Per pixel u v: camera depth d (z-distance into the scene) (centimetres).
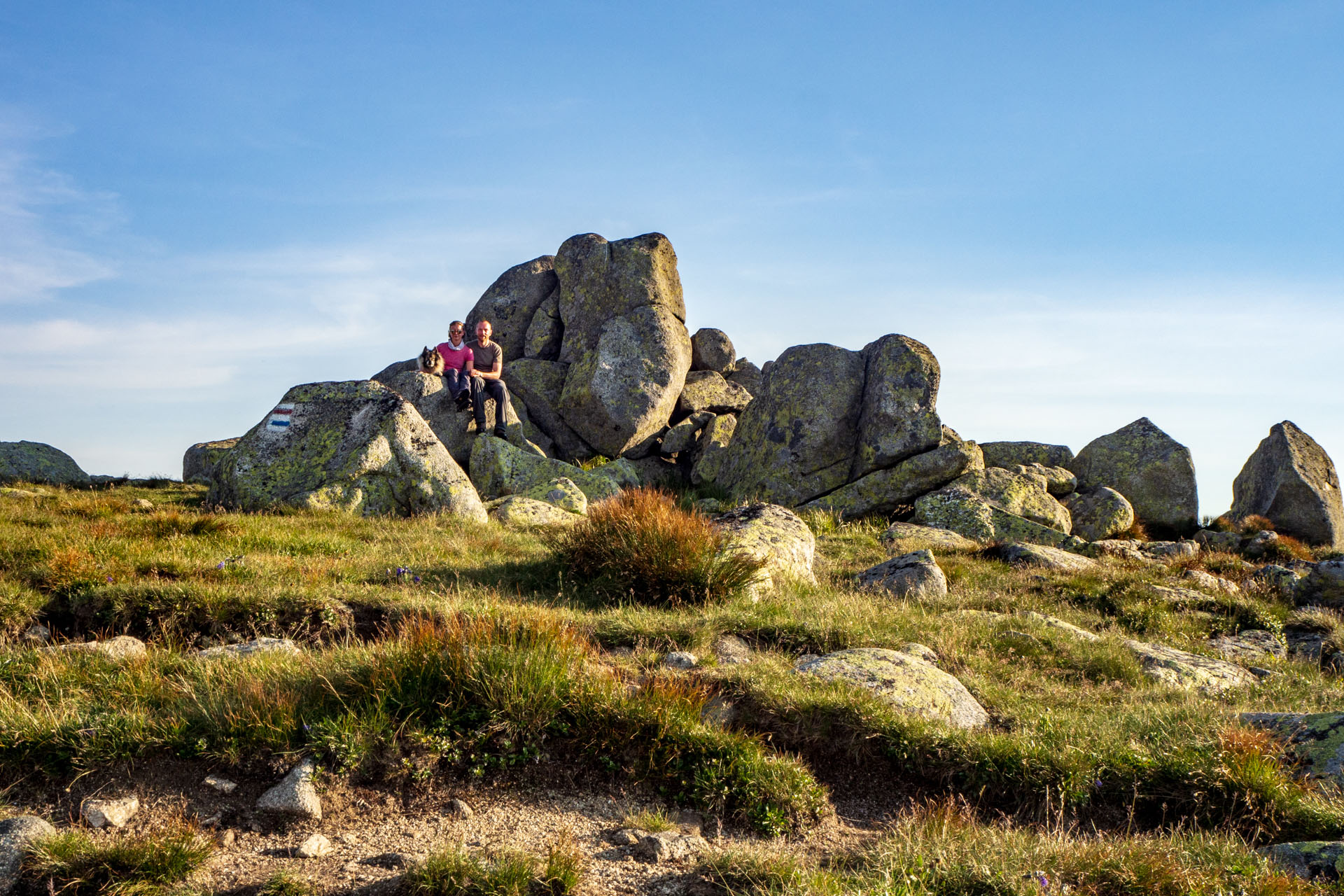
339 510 1664
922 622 1165
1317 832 671
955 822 676
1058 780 732
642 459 2742
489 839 609
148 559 1109
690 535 1227
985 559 1773
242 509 1739
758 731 781
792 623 1041
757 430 2530
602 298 2905
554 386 2794
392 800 640
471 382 2442
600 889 543
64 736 633
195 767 636
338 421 1830
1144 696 980
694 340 3116
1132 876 556
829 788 740
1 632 918
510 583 1220
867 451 2323
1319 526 2402
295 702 686
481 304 3088
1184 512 2394
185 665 786
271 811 607
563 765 695
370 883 534
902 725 768
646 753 705
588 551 1256
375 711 684
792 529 1483
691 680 824
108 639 927
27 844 529
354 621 999
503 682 713
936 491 2197
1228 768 725
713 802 671
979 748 754
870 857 605
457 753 672
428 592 1122
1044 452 2614
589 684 745
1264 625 1416
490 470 2183
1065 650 1109
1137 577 1594
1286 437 2573
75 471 2417
